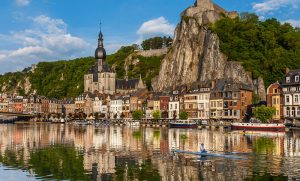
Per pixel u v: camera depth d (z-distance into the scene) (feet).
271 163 189.57
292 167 179.22
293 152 228.63
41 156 217.15
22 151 240.12
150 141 301.84
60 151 238.89
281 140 305.32
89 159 204.95
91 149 248.73
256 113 479.00
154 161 197.26
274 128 414.21
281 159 201.87
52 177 161.38
